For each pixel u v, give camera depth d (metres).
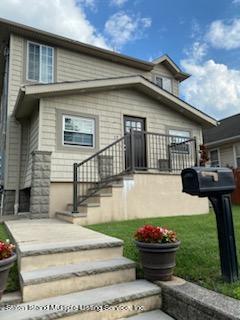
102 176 7.31
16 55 8.39
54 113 6.95
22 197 7.94
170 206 6.33
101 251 2.94
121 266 2.62
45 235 3.55
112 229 4.32
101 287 2.48
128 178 5.86
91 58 9.90
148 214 5.97
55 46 9.15
